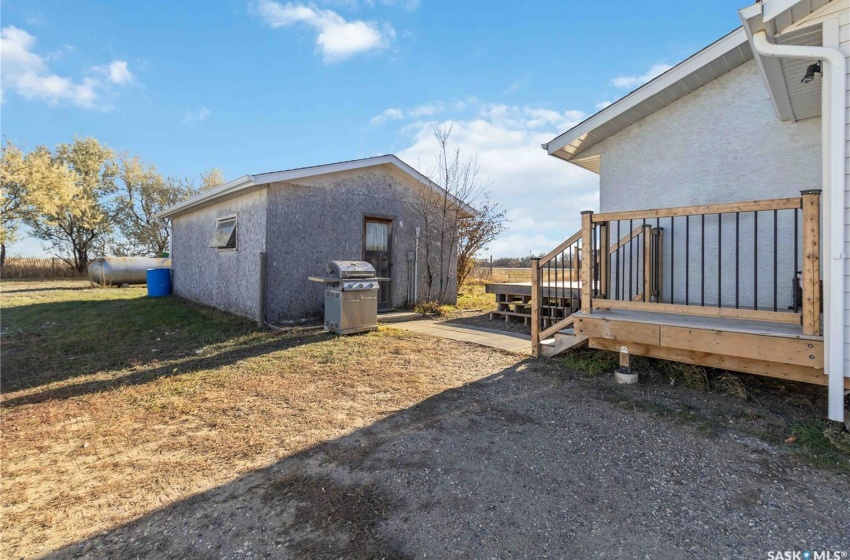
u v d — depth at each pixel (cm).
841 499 206
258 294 713
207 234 980
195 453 267
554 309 691
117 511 208
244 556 173
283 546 179
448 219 988
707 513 197
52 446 280
